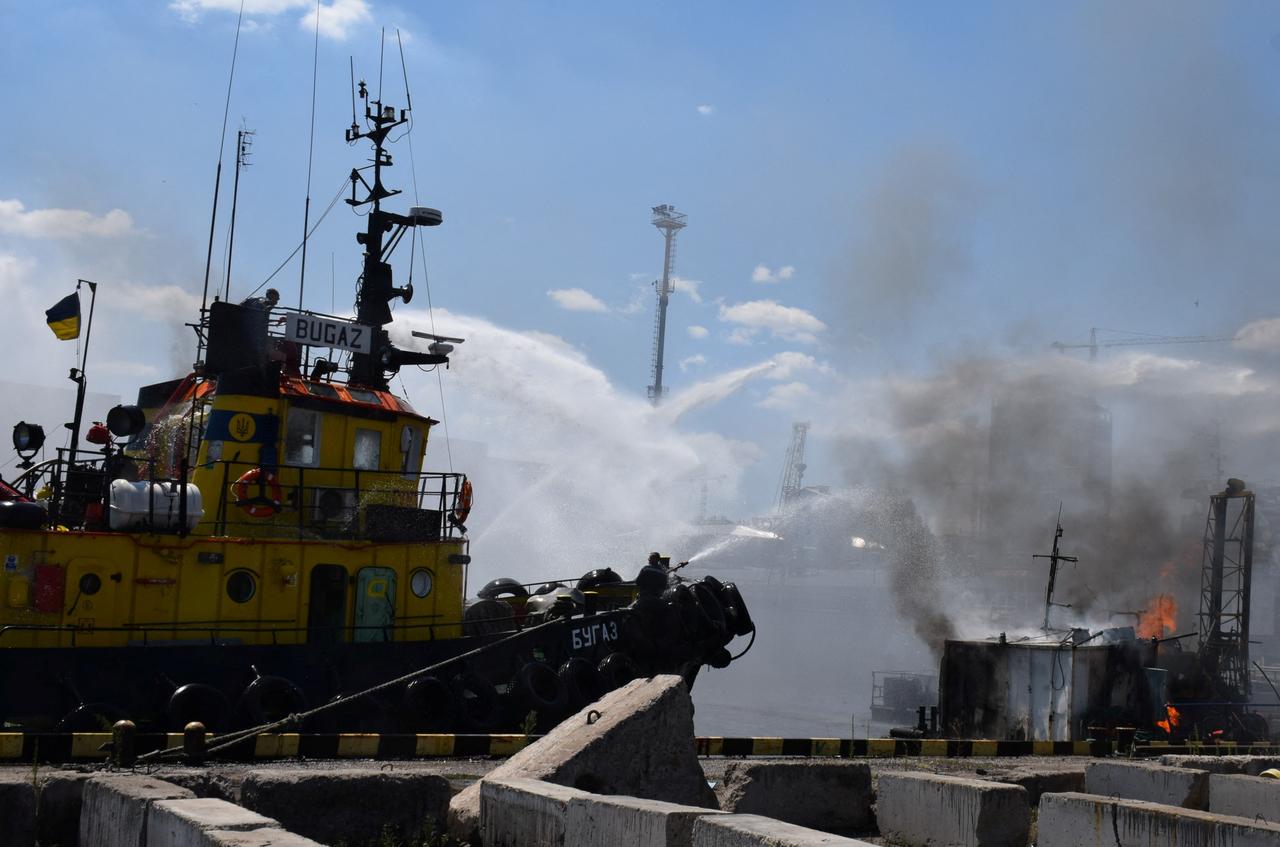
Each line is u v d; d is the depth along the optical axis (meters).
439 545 19.39
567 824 8.26
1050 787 12.73
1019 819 10.12
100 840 8.44
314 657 17.36
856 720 54.59
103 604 16.19
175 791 8.19
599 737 10.37
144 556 16.55
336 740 14.88
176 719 15.75
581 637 20.22
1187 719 31.02
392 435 19.95
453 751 15.55
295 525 18.59
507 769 10.16
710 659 22.00
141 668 16.09
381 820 9.47
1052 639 26.30
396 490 19.53
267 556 17.48
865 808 11.38
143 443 20.52
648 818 7.45
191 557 16.88
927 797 10.49
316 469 19.05
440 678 18.55
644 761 10.54
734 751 17.53
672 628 20.97
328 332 19.94
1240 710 33.28
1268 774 12.58
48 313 18.23
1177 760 13.38
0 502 15.88
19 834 8.88
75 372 18.12
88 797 8.77
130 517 16.36
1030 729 24.75
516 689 18.70
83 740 13.09
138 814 7.79
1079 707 24.38
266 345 18.97
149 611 16.50
